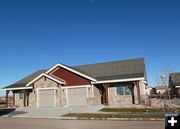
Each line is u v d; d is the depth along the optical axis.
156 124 9.69
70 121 11.91
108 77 21.72
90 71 25.38
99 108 17.81
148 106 17.70
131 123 10.28
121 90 21.75
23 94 26.11
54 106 21.12
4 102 36.75
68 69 22.11
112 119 12.09
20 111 18.81
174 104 19.72
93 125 9.99
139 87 21.06
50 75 22.11
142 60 25.36
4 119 13.99
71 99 21.31
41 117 14.29
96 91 22.25
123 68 23.94
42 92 21.94
